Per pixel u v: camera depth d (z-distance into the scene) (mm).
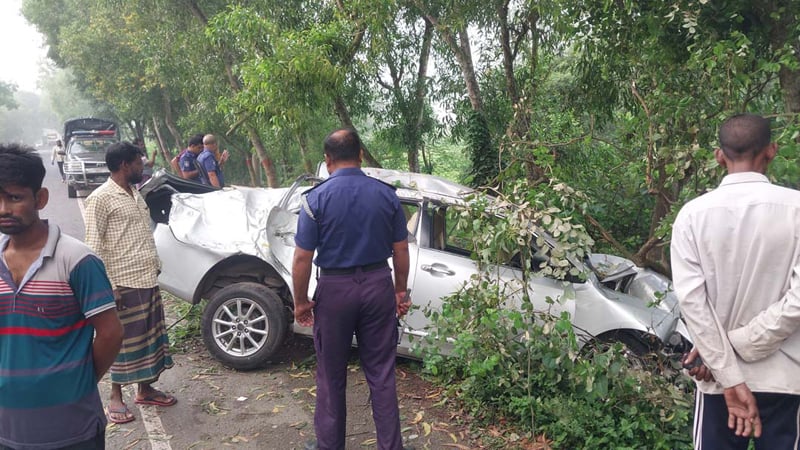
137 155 3887
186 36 12188
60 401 2090
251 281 5004
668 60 5000
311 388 4523
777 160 3631
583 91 6691
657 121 4797
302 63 6871
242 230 4867
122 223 3797
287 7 9070
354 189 3180
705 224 2113
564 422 3635
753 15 4652
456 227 4176
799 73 4551
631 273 4914
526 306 3814
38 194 2041
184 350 5238
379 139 10953
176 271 4902
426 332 4559
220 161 9258
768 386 2074
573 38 6117
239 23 7809
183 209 5066
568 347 3732
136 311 3859
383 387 3322
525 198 4066
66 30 21750
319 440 3377
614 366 3635
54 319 2057
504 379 3932
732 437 2256
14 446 2098
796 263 2020
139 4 13633
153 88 21328
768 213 2051
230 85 12617
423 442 3764
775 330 1990
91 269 2102
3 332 2049
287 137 11312
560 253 3715
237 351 4801
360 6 7164
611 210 7305
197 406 4207
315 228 3137
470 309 4031
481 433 3861
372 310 3234
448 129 10359
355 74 8594
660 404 3668
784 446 2121
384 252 3260
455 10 7879
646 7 5020
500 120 8969
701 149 4125
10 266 2066
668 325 4148
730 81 4316
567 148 6758
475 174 8367
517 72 8750
